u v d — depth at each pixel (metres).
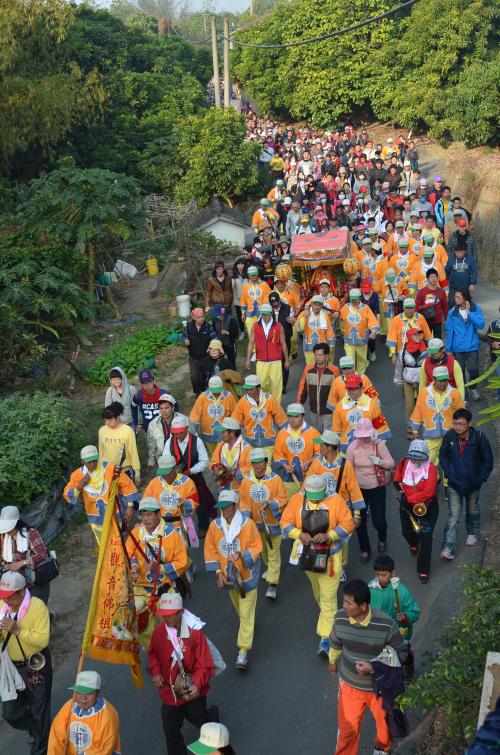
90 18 39.69
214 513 9.94
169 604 6.27
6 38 25.55
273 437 10.55
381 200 24.88
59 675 8.35
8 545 7.46
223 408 10.84
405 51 36.50
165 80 38.03
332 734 7.14
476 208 25.12
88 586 9.87
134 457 10.29
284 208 25.56
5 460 10.59
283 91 42.09
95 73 29.16
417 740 6.74
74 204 19.52
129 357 16.78
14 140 25.77
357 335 13.86
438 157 33.53
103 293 20.91
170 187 32.50
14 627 6.52
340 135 34.44
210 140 28.92
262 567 9.77
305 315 13.47
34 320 16.92
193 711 6.44
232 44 47.56
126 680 8.16
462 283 15.80
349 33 38.84
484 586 6.40
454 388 10.22
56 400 12.50
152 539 7.64
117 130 33.91
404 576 9.17
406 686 6.73
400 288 15.96
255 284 15.14
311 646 8.30
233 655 8.29
